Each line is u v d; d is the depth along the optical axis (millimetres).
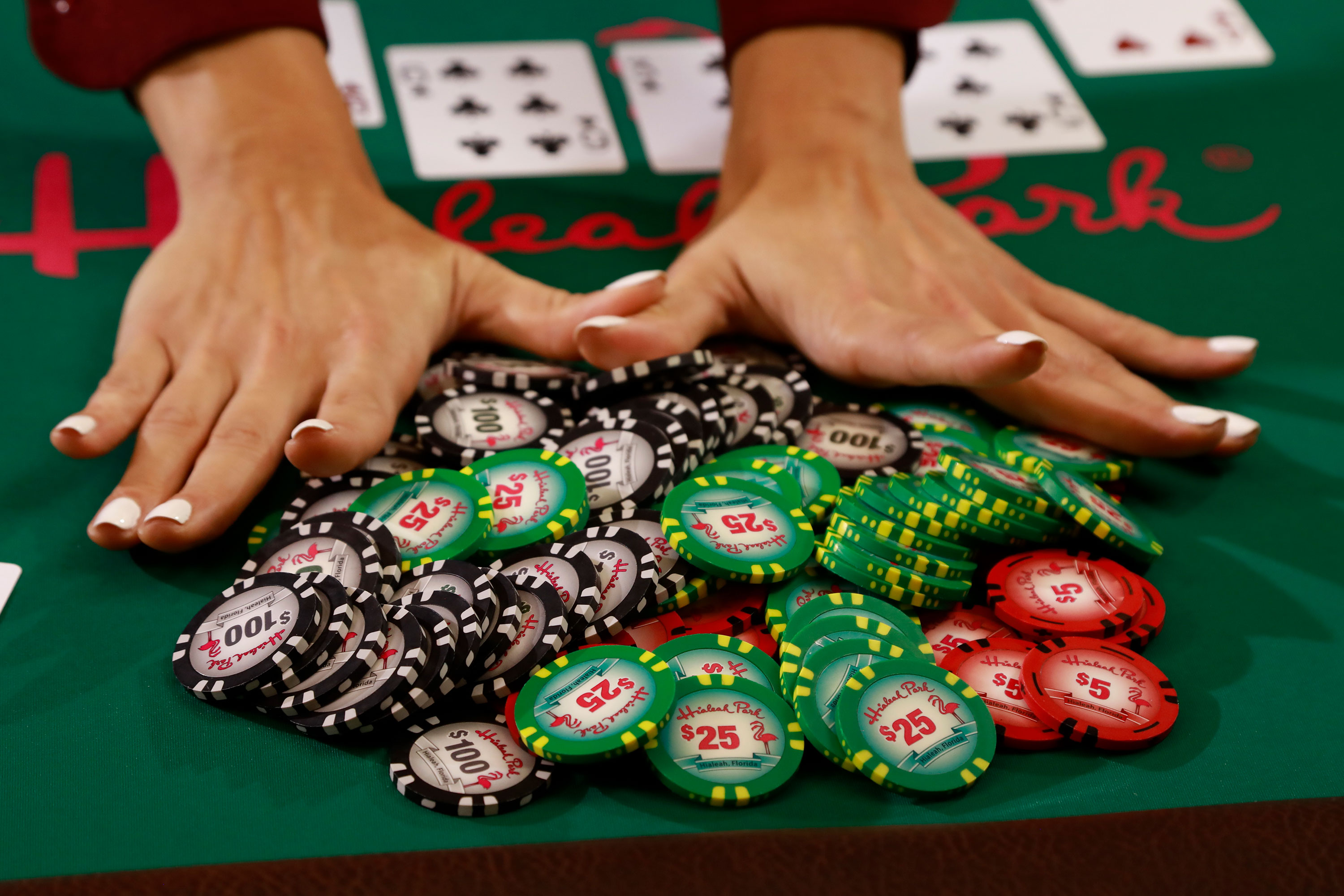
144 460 645
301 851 547
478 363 703
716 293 720
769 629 616
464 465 657
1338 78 907
